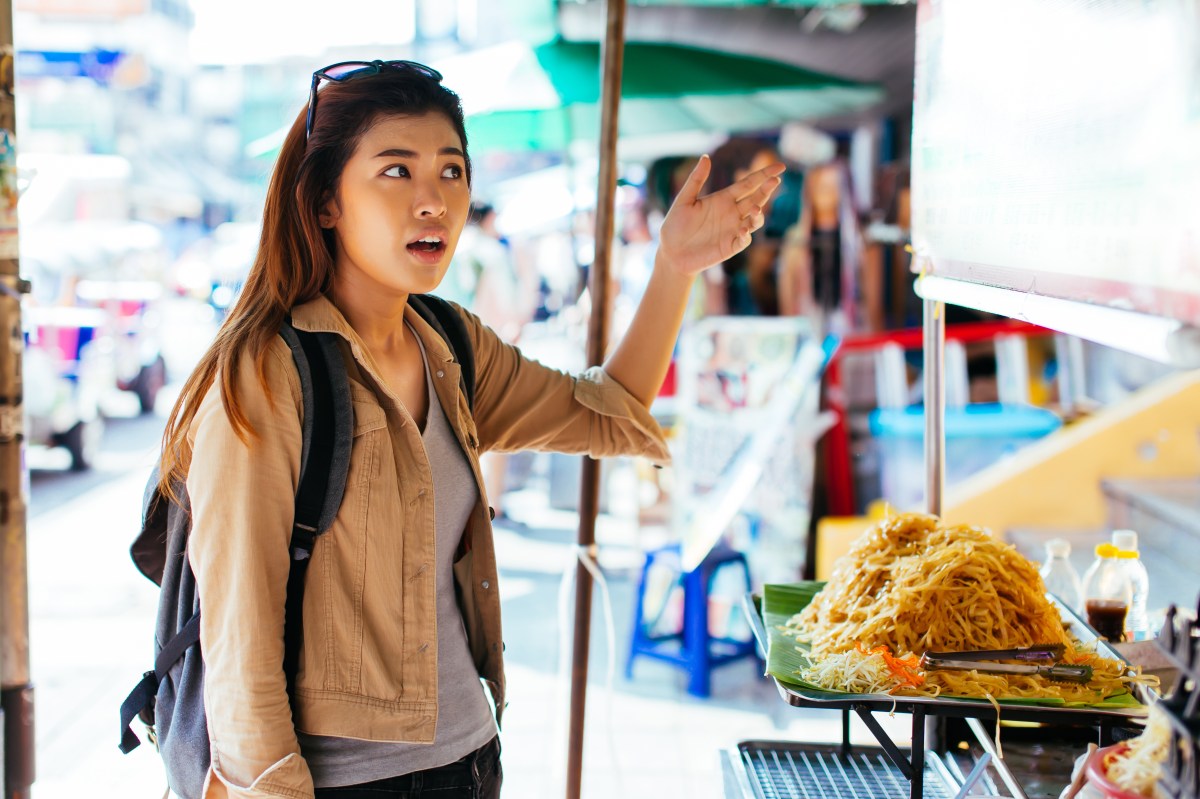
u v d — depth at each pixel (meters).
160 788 3.39
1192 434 4.50
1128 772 1.03
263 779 1.36
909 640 1.53
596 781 3.47
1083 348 5.58
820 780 1.80
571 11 5.23
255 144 5.19
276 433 1.41
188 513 1.50
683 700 4.17
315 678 1.44
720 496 4.30
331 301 1.56
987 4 1.54
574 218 6.68
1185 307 0.95
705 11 5.49
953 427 5.37
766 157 6.27
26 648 2.07
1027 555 4.18
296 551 1.43
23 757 2.06
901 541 1.70
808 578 4.47
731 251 1.82
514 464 6.89
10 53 1.96
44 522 6.78
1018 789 1.40
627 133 5.37
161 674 1.52
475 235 6.84
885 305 6.26
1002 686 1.42
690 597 4.21
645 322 1.91
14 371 2.01
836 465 4.84
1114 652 1.53
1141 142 1.04
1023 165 1.38
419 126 1.50
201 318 11.12
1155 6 1.01
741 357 4.45
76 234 10.14
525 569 5.79
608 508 6.91
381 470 1.48
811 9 5.55
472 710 1.61
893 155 6.19
